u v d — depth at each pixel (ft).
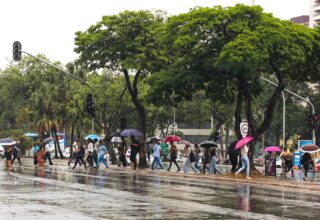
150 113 269.64
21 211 53.88
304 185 92.02
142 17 147.02
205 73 120.57
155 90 127.44
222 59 105.70
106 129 181.98
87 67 155.74
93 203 61.05
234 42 104.73
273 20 111.75
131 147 138.82
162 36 123.44
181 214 52.29
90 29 150.71
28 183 88.99
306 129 285.43
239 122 123.13
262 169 174.70
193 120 316.81
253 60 103.50
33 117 252.62
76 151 142.92
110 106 192.65
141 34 145.79
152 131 313.32
